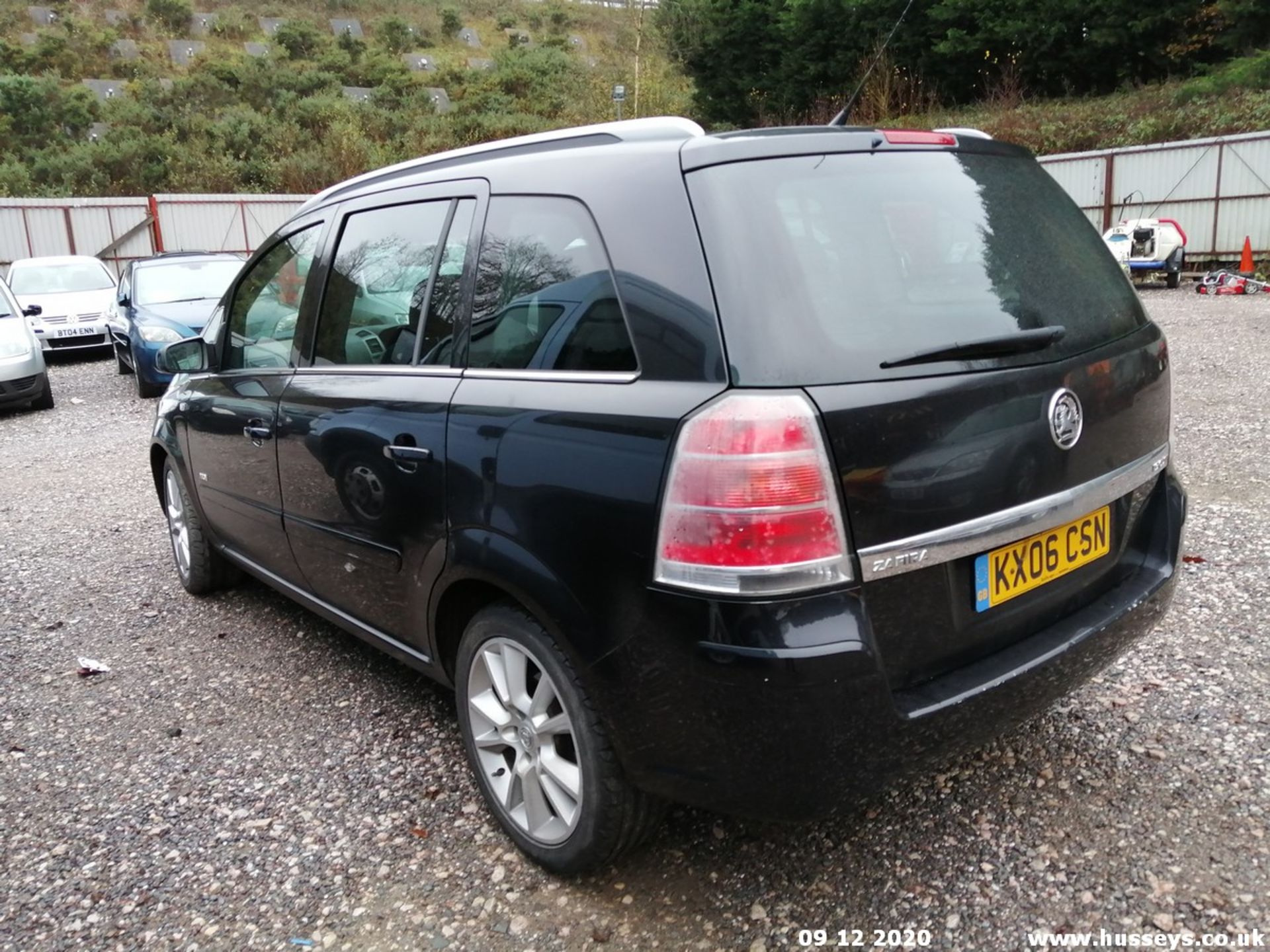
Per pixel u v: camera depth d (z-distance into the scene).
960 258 2.29
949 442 2.07
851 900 2.41
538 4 70.12
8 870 2.68
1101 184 21.72
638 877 2.53
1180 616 3.82
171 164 33.62
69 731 3.45
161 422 4.66
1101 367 2.42
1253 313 13.84
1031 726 3.12
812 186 2.18
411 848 2.70
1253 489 5.34
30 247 23.03
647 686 2.10
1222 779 2.78
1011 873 2.46
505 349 2.52
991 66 29.56
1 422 10.29
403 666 3.88
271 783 3.05
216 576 4.69
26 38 52.84
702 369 2.01
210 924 2.43
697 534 1.95
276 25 60.53
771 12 32.59
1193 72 26.50
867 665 1.96
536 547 2.28
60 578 5.13
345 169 34.16
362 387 2.98
